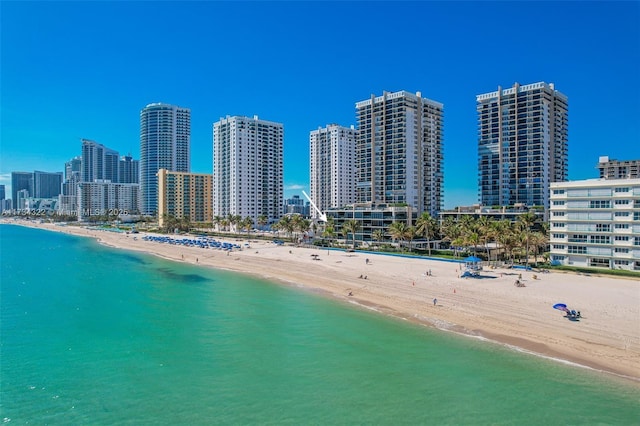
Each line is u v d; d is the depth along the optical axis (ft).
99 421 107.65
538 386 123.24
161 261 418.31
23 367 140.97
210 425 105.29
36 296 249.34
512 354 146.72
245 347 158.20
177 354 151.64
